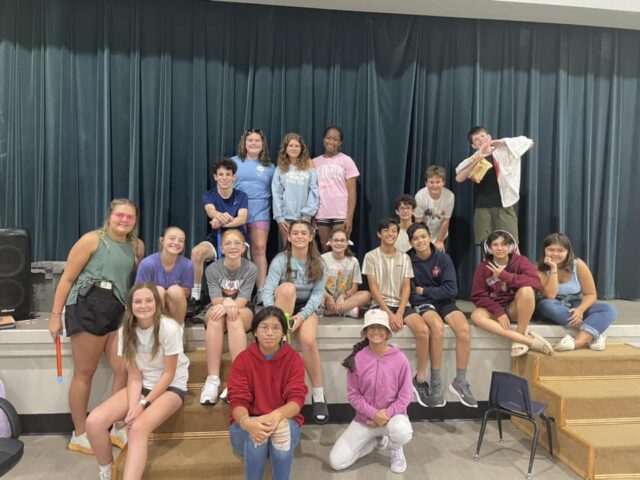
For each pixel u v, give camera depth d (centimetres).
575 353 279
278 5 356
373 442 247
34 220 344
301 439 266
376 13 369
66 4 338
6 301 274
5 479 224
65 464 237
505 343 292
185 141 359
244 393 211
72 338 240
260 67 362
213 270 265
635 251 396
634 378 278
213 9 353
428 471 236
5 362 260
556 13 358
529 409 231
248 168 336
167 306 253
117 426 247
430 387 281
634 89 395
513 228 350
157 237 353
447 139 382
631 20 367
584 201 391
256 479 202
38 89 340
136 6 344
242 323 250
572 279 300
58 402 265
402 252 301
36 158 342
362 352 244
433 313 283
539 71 384
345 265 305
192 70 354
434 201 352
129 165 351
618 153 393
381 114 378
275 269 275
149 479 211
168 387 225
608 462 224
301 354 273
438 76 381
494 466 241
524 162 384
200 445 229
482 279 296
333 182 345
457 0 340
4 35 333
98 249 243
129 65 348
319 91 370
